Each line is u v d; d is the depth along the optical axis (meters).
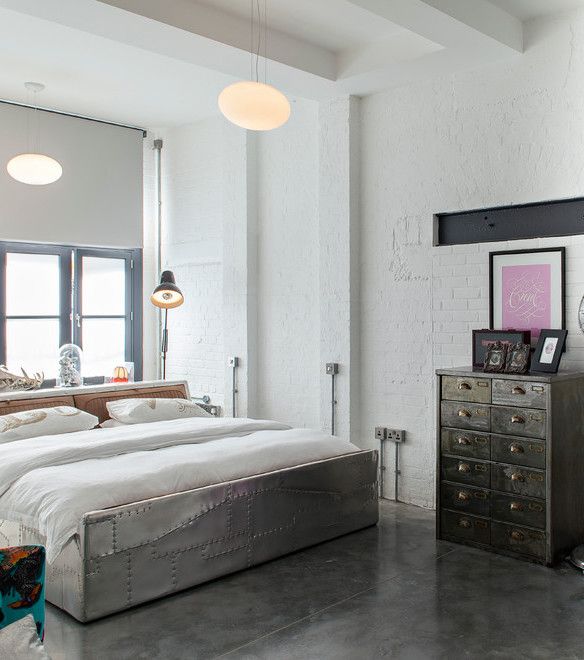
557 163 4.22
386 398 5.17
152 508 3.30
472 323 4.66
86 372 6.57
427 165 4.88
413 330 4.99
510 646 2.89
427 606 3.28
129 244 6.72
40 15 3.72
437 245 4.86
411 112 4.96
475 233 4.69
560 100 4.20
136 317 6.91
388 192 5.11
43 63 5.06
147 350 7.01
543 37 4.27
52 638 2.95
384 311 5.16
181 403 5.27
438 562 3.86
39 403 4.92
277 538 3.89
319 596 3.39
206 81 5.46
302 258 5.74
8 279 6.04
